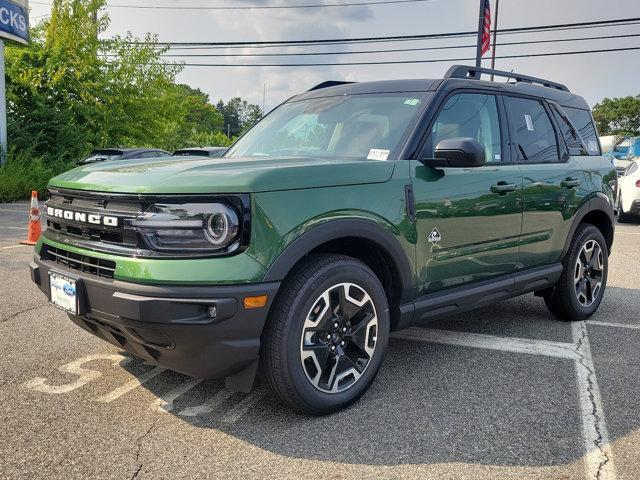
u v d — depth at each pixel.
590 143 5.23
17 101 18.78
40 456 2.60
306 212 2.86
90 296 2.84
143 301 2.59
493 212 3.88
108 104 21.12
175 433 2.85
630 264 7.96
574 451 2.73
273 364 2.84
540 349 4.21
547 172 4.41
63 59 19.61
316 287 2.91
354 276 3.08
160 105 22.33
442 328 4.72
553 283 4.66
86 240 2.98
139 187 2.71
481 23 22.27
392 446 2.76
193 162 3.30
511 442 2.81
